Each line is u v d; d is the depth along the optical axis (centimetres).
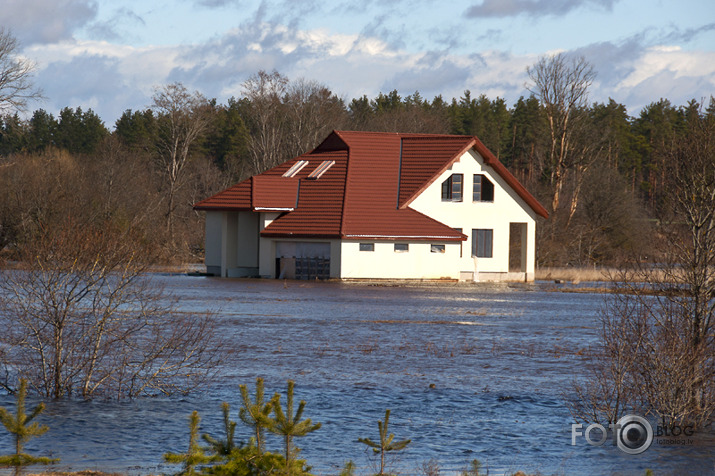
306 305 12569
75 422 5116
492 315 11762
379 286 17688
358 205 19738
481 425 5306
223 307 11744
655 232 5631
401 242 19400
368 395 6050
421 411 5631
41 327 5856
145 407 5541
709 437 5131
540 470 4406
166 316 9569
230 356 7488
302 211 19925
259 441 3569
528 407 5788
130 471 4156
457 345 8562
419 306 12975
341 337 8950
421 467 4381
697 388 5312
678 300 5347
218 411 5475
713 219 5322
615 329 5556
